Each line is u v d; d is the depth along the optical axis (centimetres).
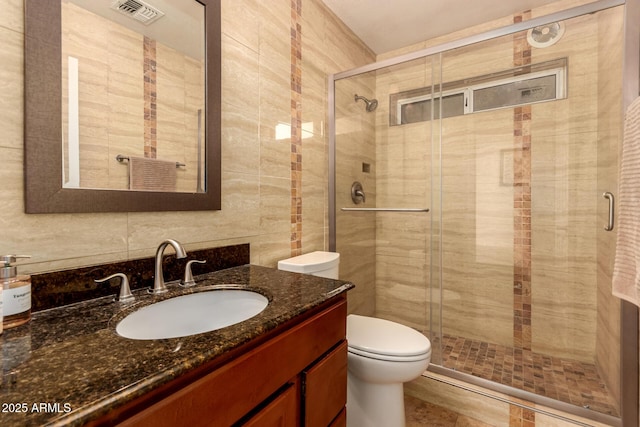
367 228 216
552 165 174
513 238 187
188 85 106
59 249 77
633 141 102
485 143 190
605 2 123
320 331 82
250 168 133
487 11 189
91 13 82
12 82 69
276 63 146
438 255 207
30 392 41
